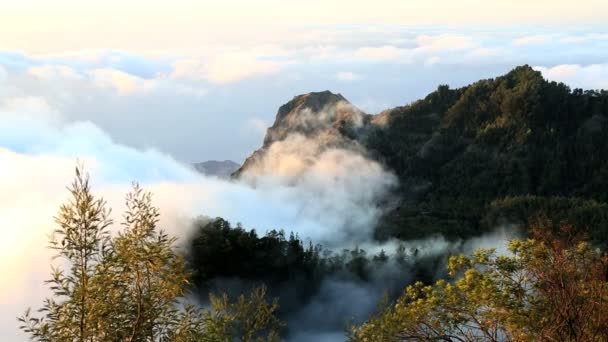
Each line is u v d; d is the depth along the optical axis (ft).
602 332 50.96
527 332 58.18
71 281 42.91
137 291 44.80
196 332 48.49
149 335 44.80
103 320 42.63
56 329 41.65
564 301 52.26
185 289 49.21
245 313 56.70
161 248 45.91
